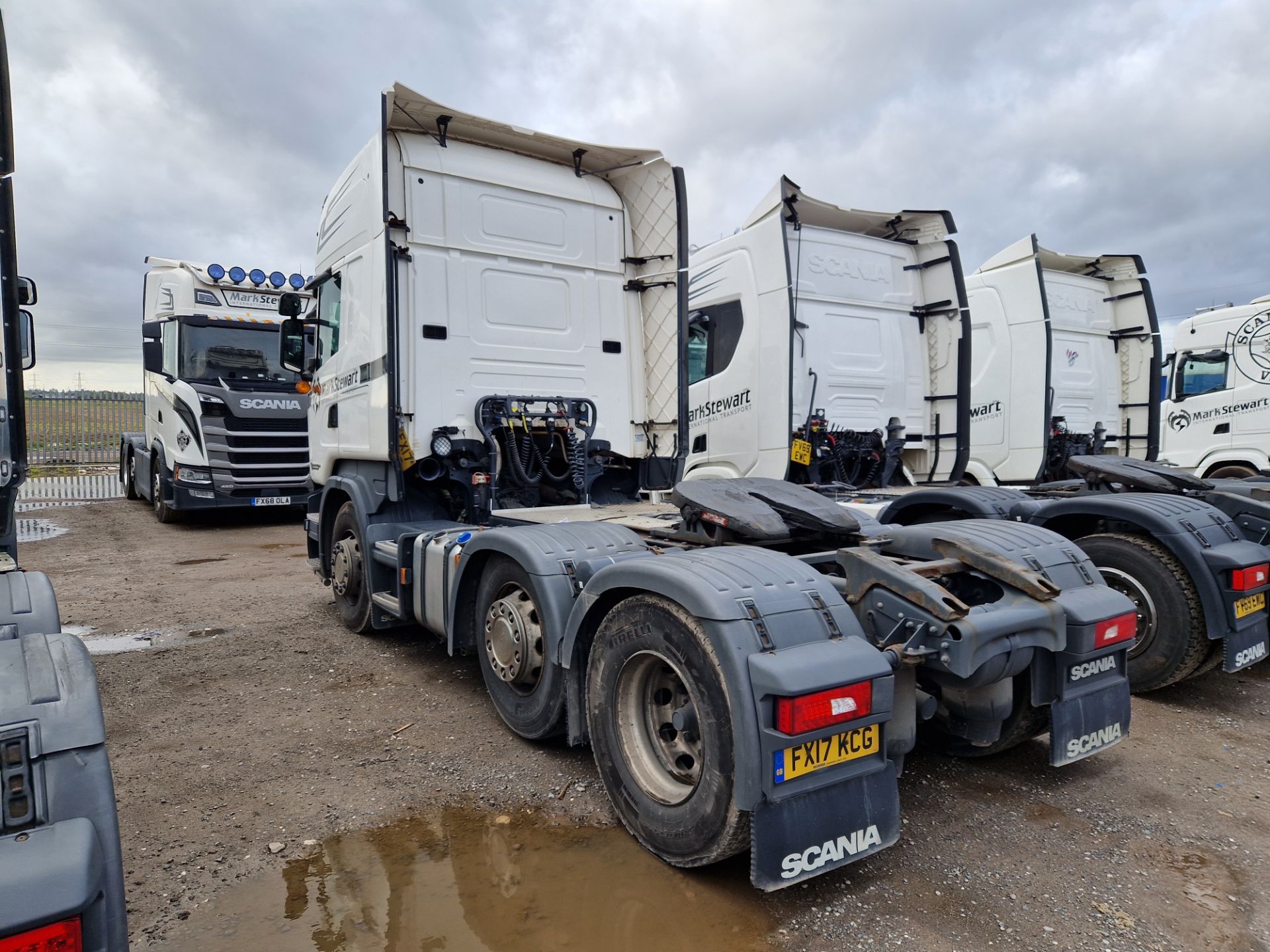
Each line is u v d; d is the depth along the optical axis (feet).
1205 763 11.22
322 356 19.21
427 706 13.38
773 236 22.16
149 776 10.69
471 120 15.75
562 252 17.03
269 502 36.78
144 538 34.71
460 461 15.67
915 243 25.88
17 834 4.45
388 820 9.53
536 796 10.13
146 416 42.96
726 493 11.35
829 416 23.72
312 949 7.16
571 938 7.30
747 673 7.22
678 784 8.62
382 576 16.44
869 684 7.45
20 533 36.14
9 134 7.45
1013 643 8.64
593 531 11.50
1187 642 13.05
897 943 7.20
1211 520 13.51
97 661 15.97
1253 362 35.81
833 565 11.05
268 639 17.69
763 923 7.51
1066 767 11.09
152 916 7.64
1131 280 32.17
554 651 10.40
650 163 17.56
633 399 17.99
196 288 36.78
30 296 8.19
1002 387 28.89
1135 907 7.77
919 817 9.64
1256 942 7.23
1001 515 15.66
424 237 15.39
